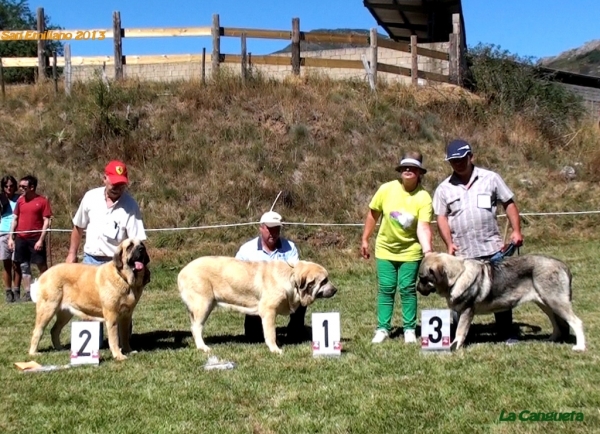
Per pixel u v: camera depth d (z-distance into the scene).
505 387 5.16
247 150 16.28
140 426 4.57
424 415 4.63
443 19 24.95
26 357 6.65
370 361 6.12
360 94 18.48
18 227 11.02
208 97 17.66
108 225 6.99
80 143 16.42
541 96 19.89
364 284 11.38
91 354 6.29
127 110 17.09
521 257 6.55
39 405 5.06
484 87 19.81
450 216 6.90
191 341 7.36
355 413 4.73
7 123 17.16
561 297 6.32
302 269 6.68
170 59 18.67
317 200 15.33
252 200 15.07
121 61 18.70
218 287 6.82
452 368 5.78
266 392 5.25
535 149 17.80
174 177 15.66
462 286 6.38
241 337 7.60
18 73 24.30
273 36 18.88
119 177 6.89
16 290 11.04
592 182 16.94
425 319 6.45
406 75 19.70
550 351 6.22
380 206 7.08
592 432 4.20
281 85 18.31
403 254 6.98
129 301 6.47
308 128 17.03
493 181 6.77
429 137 17.47
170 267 13.06
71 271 6.70
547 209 15.77
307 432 4.39
